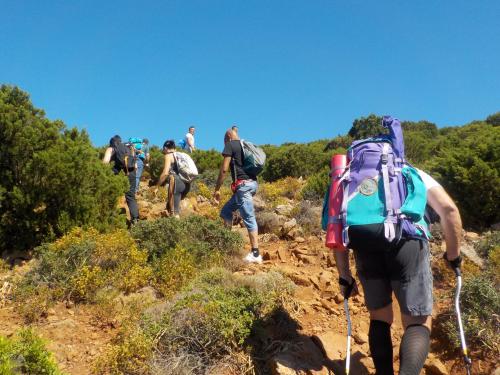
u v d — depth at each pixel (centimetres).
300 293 477
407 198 285
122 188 704
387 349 299
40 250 536
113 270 511
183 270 496
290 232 705
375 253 292
